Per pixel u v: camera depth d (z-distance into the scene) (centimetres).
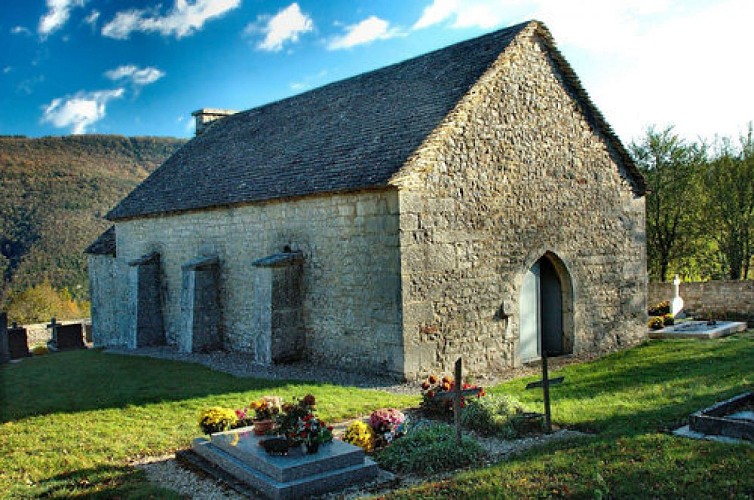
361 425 917
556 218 1720
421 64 1841
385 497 719
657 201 3272
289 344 1620
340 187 1462
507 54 1599
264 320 1617
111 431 1032
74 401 1252
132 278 2216
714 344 1750
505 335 1578
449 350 1459
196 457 903
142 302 2181
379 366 1434
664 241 3312
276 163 1838
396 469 841
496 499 685
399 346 1384
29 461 898
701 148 3238
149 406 1187
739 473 695
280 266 1605
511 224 1603
